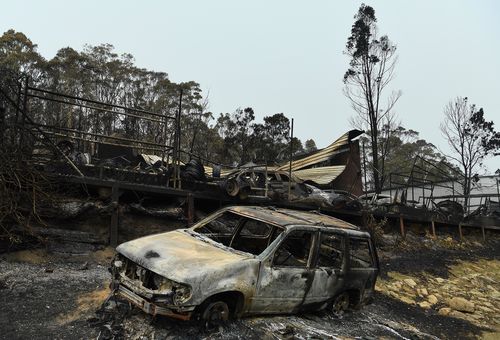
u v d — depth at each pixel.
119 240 9.86
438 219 20.16
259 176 13.38
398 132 55.56
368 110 34.28
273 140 43.94
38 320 5.30
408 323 8.73
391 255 15.12
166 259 5.29
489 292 13.23
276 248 6.05
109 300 5.84
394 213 17.67
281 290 6.09
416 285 12.19
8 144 8.12
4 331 4.87
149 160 13.87
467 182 33.50
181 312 4.95
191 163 11.56
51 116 16.31
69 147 10.70
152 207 10.64
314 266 6.63
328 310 7.37
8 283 6.50
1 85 9.66
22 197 8.19
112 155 14.47
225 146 42.94
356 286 7.50
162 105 40.91
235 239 7.42
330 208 14.38
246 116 44.59
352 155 21.34
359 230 7.81
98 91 39.94
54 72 36.31
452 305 10.86
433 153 54.81
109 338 4.96
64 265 7.99
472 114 39.91
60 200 8.83
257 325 5.89
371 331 7.18
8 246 7.94
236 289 5.44
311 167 20.98
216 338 5.20
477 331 9.22
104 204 9.75
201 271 5.11
